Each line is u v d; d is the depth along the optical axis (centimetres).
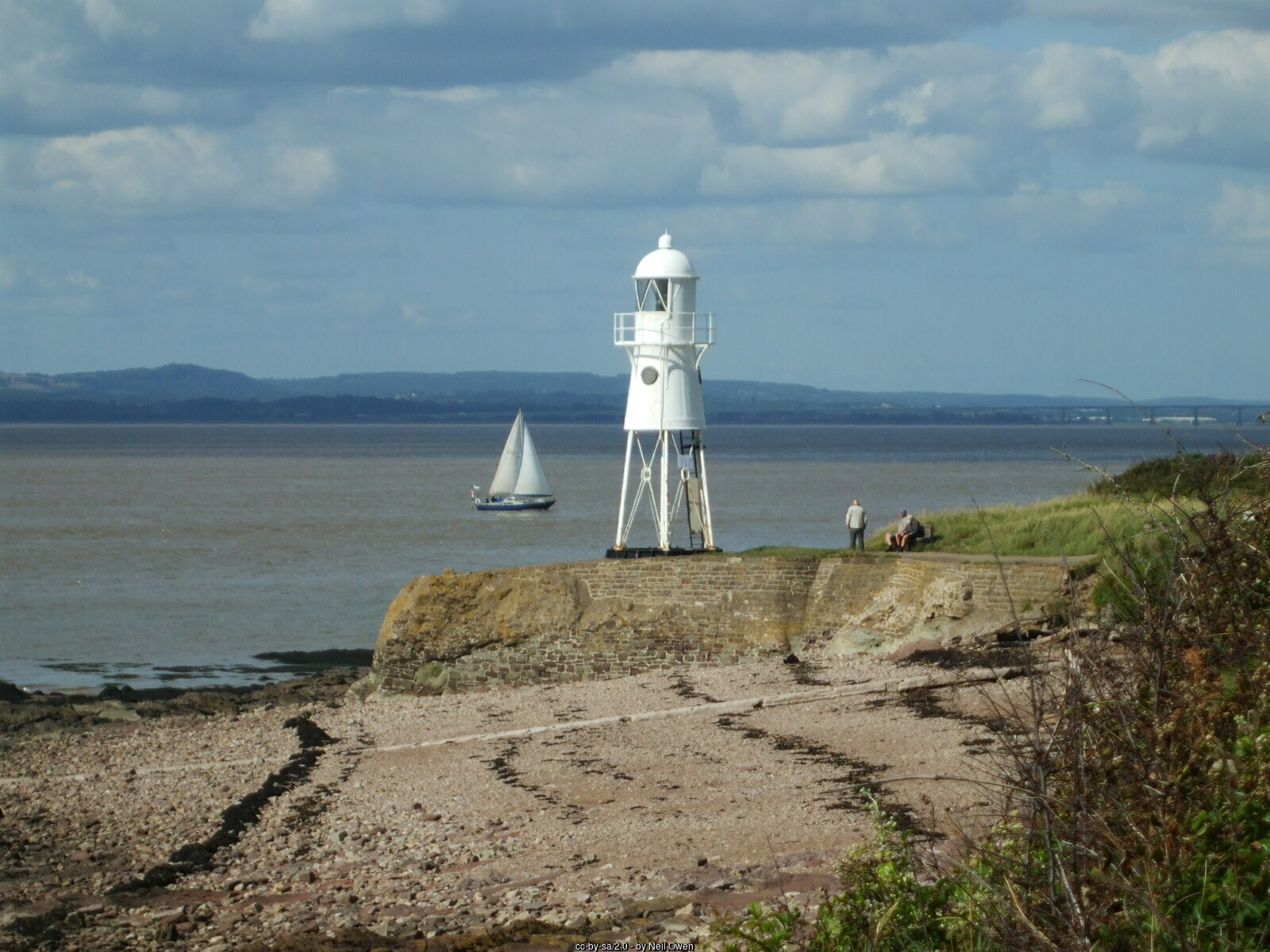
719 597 8025
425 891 3641
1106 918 1650
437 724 6988
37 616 12800
